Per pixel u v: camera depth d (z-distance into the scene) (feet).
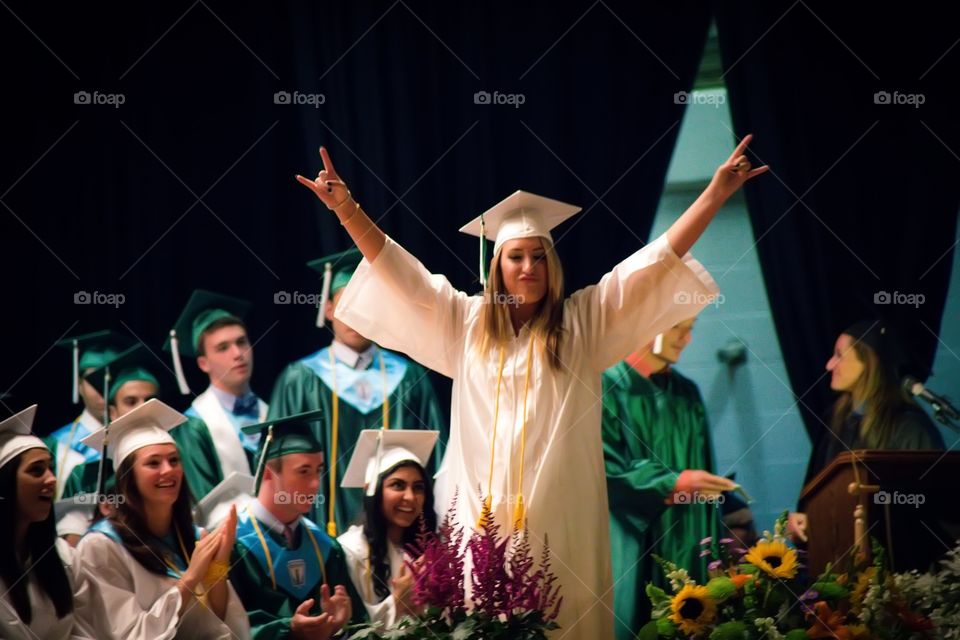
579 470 21.16
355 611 27.07
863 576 21.48
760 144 35.58
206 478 31.76
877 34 35.78
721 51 35.86
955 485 26.11
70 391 33.50
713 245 35.42
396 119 35.32
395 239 34.88
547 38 35.78
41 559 23.43
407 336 22.62
